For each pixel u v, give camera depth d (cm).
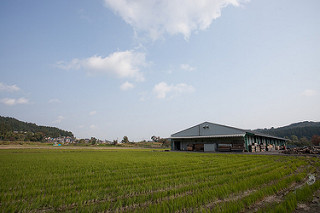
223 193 681
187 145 4516
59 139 17862
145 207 589
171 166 1495
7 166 1548
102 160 2075
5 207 575
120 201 602
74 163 1764
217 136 3934
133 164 1662
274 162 1709
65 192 750
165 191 722
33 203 610
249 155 2756
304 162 1655
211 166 1467
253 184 820
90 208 559
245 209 567
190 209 562
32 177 1059
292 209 536
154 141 14762
